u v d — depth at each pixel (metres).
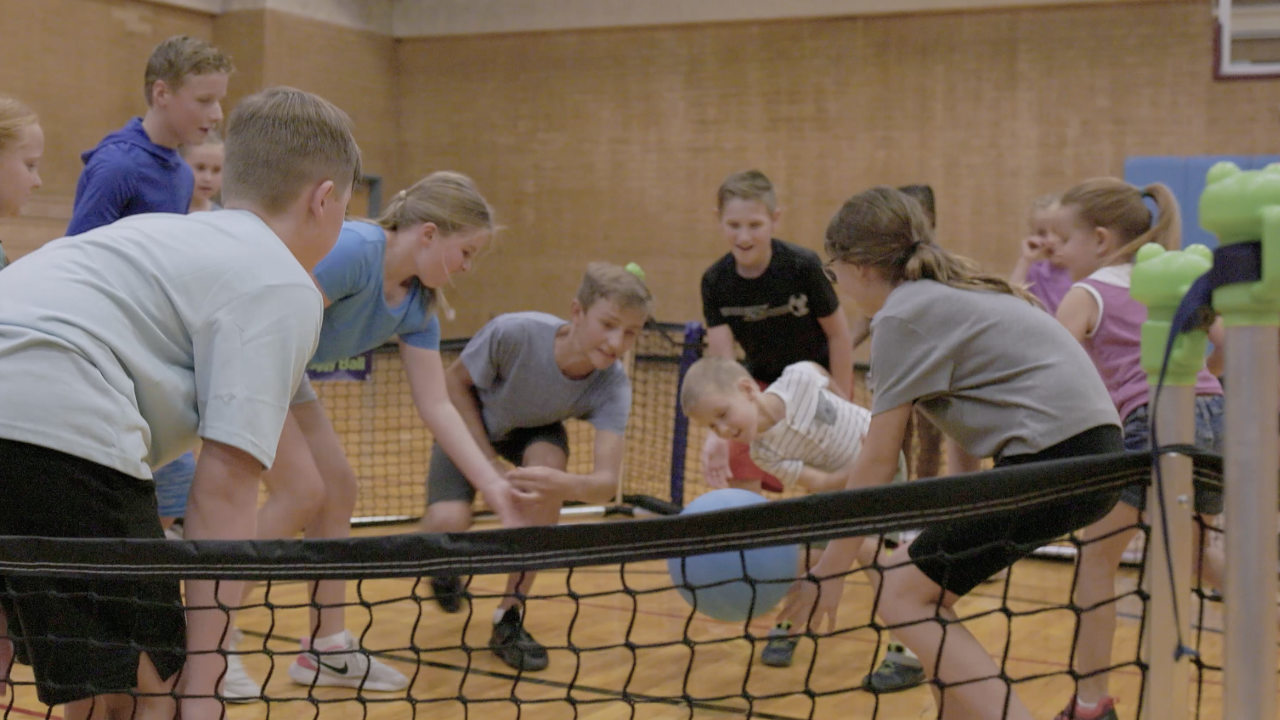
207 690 1.90
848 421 3.44
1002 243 9.75
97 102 9.60
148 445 1.81
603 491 3.49
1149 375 1.59
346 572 1.66
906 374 2.30
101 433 1.72
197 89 3.54
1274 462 1.41
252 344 1.77
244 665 3.35
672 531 1.62
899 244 2.40
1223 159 8.98
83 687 1.78
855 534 1.60
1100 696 2.75
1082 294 3.00
